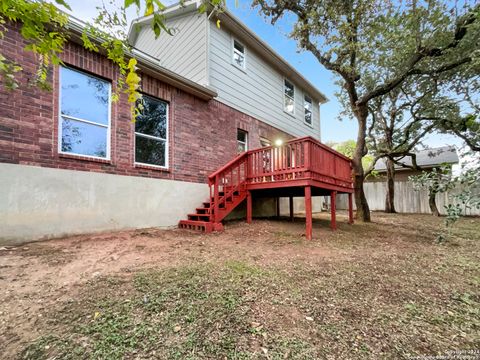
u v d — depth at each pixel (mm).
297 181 5195
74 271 2725
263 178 6047
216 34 7422
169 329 1698
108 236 4305
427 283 2654
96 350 1476
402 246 4520
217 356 1444
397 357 1472
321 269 3055
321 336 1658
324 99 13039
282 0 5848
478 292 2434
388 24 5684
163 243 4129
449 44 5855
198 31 7281
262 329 1721
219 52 7477
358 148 8266
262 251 3850
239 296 2219
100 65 4719
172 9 7562
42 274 2594
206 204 6383
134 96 1628
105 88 4891
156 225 5473
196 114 6598
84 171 4402
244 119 8273
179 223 5859
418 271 3068
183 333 1654
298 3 5938
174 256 3445
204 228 5289
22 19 1332
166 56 8492
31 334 1622
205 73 6961
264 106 9273
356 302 2170
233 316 1875
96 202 4531
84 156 4430
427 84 7961
